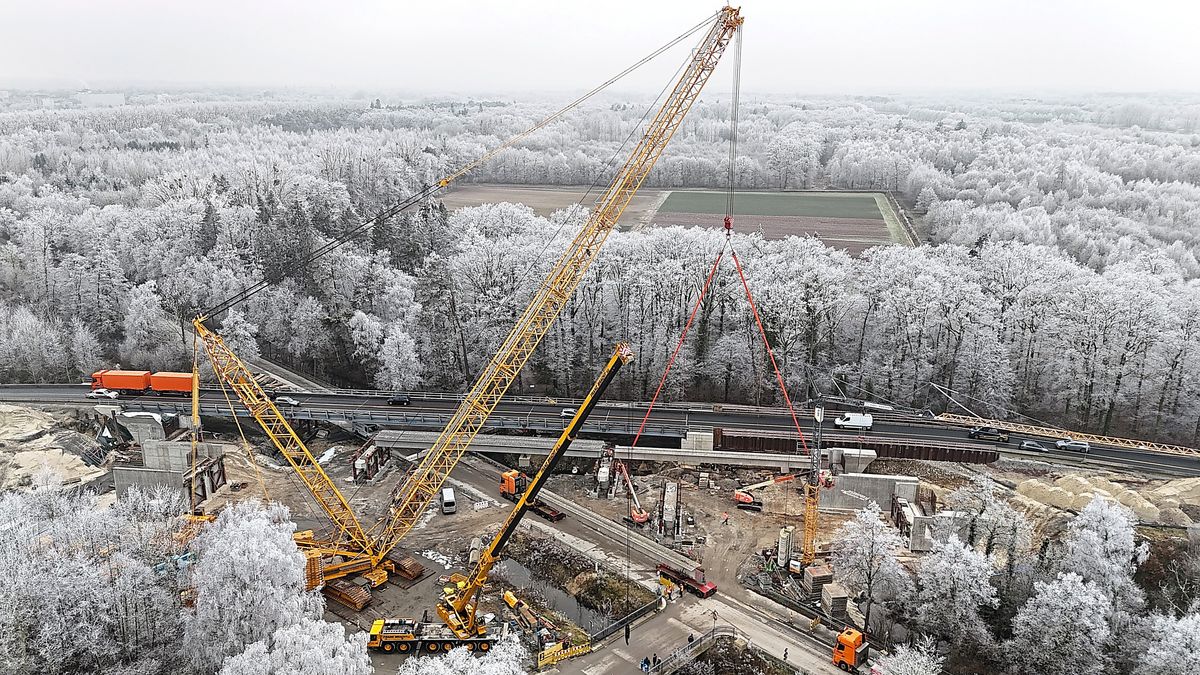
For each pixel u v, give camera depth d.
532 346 130.50
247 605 88.69
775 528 128.38
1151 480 134.38
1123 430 162.75
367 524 129.00
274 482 143.12
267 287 195.88
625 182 128.00
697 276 183.50
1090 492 122.94
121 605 91.44
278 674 75.62
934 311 167.75
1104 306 160.50
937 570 100.94
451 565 120.31
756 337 174.38
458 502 137.12
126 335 193.38
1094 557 98.19
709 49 124.69
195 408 129.00
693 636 102.56
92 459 147.75
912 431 149.62
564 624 106.00
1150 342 156.62
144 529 102.62
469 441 129.12
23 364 179.75
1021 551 106.25
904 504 127.19
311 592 99.88
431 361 181.50
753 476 143.75
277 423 136.50
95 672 87.31
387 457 152.75
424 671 76.81
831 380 172.25
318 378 191.62
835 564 109.56
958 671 98.44
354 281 191.88
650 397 177.88
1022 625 95.31
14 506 103.19
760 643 101.69
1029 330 169.00
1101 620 90.31
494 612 108.56
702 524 129.50
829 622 105.69
